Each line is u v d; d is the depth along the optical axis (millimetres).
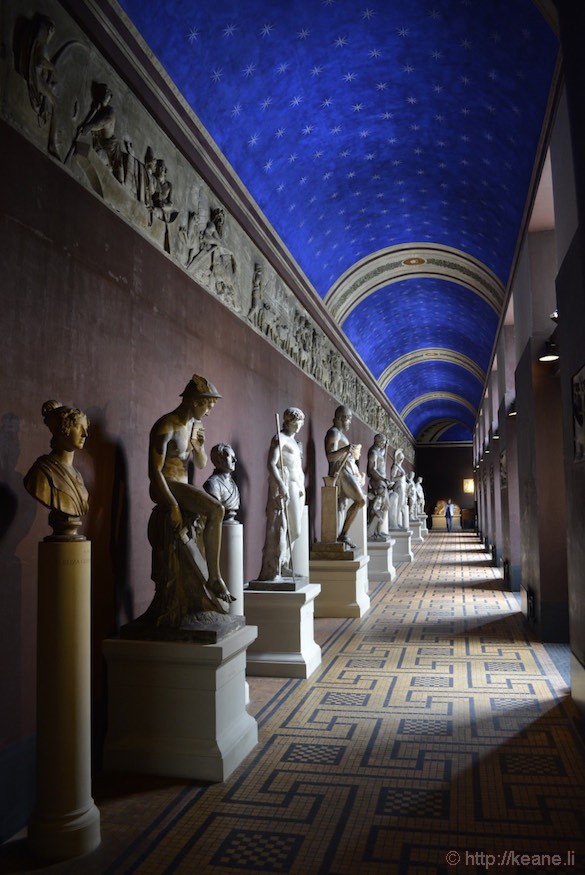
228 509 7160
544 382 10523
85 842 4230
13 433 4703
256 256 10773
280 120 9703
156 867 4062
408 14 8195
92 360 5758
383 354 26500
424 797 4992
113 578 6020
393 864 4082
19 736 4672
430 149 11539
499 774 5398
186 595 5633
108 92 6082
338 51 8844
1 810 4457
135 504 6453
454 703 7266
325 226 13617
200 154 8250
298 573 9680
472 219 13867
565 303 6926
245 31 7875
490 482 25250
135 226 6645
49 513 4633
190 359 7879
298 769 5512
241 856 4184
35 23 5098
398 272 18172
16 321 4777
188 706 5410
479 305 19547
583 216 5324
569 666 8836
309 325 14641
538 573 10609
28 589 4805
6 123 4781
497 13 7699
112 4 6105
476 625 11820
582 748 5934
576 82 5355
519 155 10125
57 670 4254
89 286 5754
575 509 6676
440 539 37031
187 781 5285
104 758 5469
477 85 9266
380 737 6242
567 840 4355
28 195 4984
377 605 14148
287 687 7914
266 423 11055
